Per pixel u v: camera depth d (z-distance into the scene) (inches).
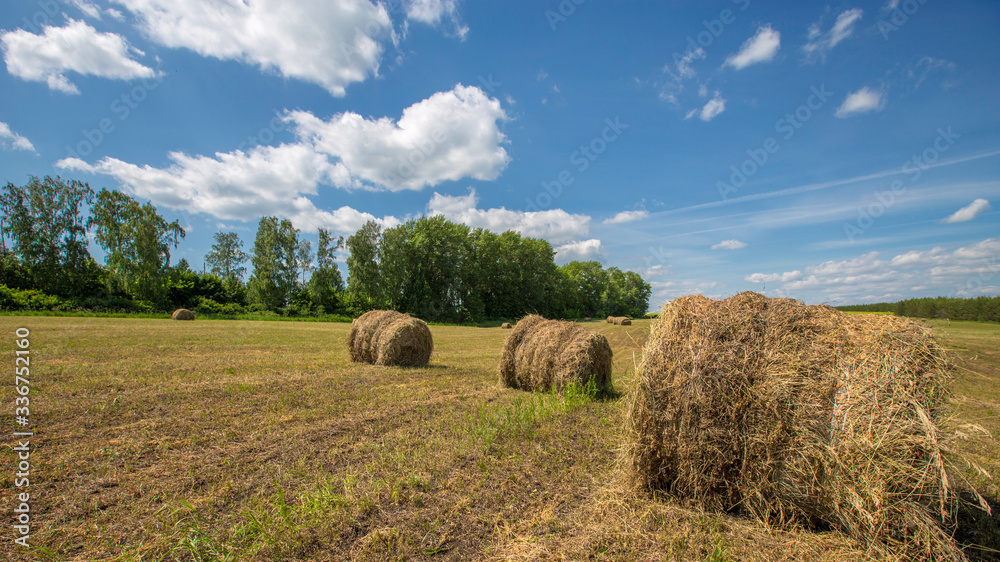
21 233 1610.5
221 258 2878.9
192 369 394.6
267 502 143.6
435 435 217.8
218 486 156.1
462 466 173.6
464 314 2142.0
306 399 295.1
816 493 129.0
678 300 169.3
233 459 183.2
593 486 158.4
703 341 151.6
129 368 383.2
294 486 157.1
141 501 143.7
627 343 714.2
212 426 229.3
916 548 115.7
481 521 131.2
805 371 135.9
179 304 1907.0
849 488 122.8
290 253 2218.3
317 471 170.9
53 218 1676.9
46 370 357.7
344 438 213.5
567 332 342.0
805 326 144.5
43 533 122.2
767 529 129.3
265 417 248.4
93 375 346.6
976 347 473.7
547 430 220.8
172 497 146.9
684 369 150.9
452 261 2212.1
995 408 277.0
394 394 317.4
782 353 140.9
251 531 122.8
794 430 133.1
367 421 246.1
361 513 133.6
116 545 117.5
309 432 222.8
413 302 2086.6
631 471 157.2
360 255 2078.0
